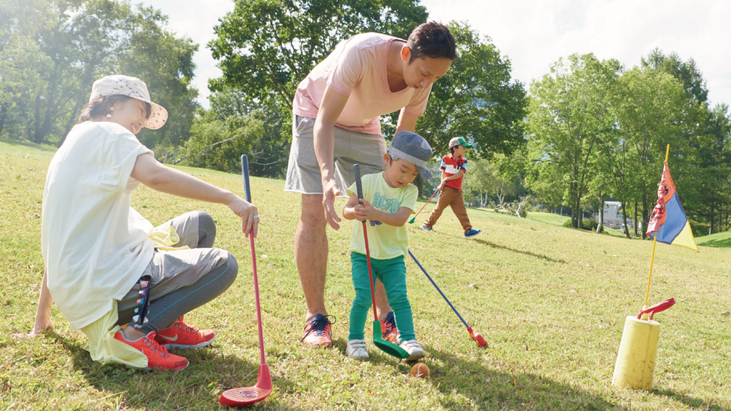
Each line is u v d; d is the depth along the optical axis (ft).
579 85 110.01
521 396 7.58
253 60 79.77
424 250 22.47
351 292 13.74
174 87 123.34
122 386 6.31
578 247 33.94
